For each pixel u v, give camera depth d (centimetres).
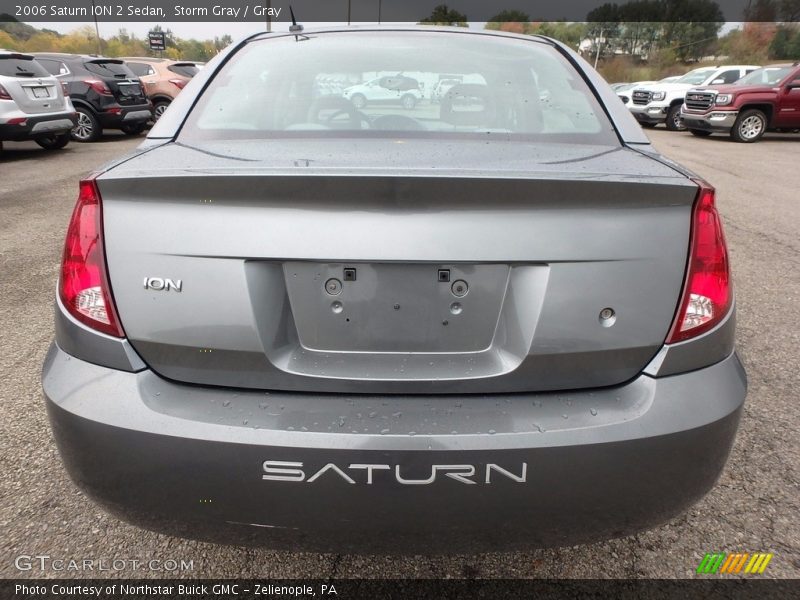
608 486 126
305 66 196
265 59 201
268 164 133
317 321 129
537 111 179
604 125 175
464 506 124
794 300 377
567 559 173
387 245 123
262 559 173
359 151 148
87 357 132
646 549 177
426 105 180
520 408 126
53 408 132
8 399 249
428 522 125
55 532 179
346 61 198
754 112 1323
